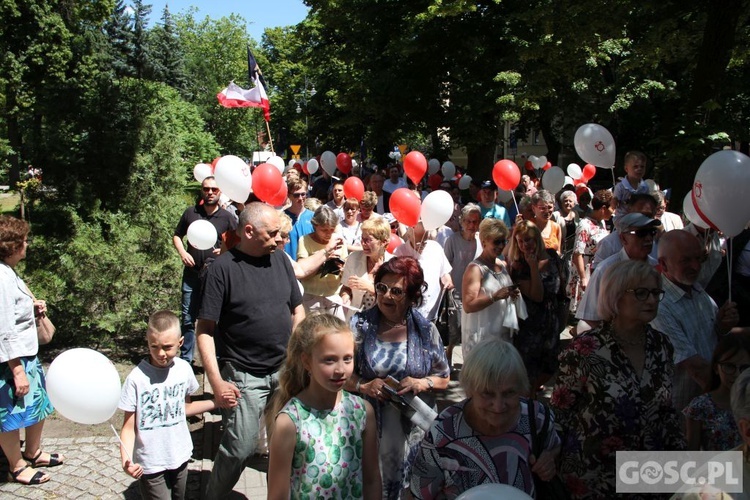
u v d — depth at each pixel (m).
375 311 3.58
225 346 3.71
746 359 2.80
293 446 2.39
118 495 4.12
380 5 20.11
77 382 2.97
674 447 2.71
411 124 21.12
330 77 31.78
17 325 4.11
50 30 20.25
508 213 9.58
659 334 2.82
